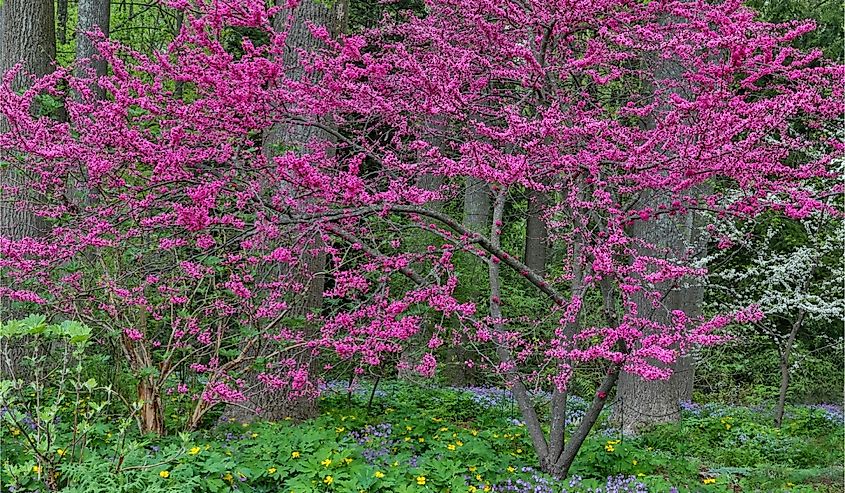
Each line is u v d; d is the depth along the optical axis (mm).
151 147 4270
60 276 5453
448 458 5074
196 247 5008
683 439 7746
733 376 12695
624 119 6520
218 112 4336
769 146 4895
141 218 5016
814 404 11961
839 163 7199
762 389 11188
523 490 4617
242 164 4516
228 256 5074
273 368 5734
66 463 4203
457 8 5957
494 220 5750
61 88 6746
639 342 4695
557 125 4457
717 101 4105
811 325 12289
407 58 4969
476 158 4266
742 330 11367
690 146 4117
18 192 6008
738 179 4652
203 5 4410
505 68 5793
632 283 4809
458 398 8766
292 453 4629
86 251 5594
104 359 5688
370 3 10625
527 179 4500
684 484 5207
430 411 7422
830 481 5770
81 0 9516
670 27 5531
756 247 9898
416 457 5125
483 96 5516
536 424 5305
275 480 4461
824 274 11258
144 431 5523
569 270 5758
